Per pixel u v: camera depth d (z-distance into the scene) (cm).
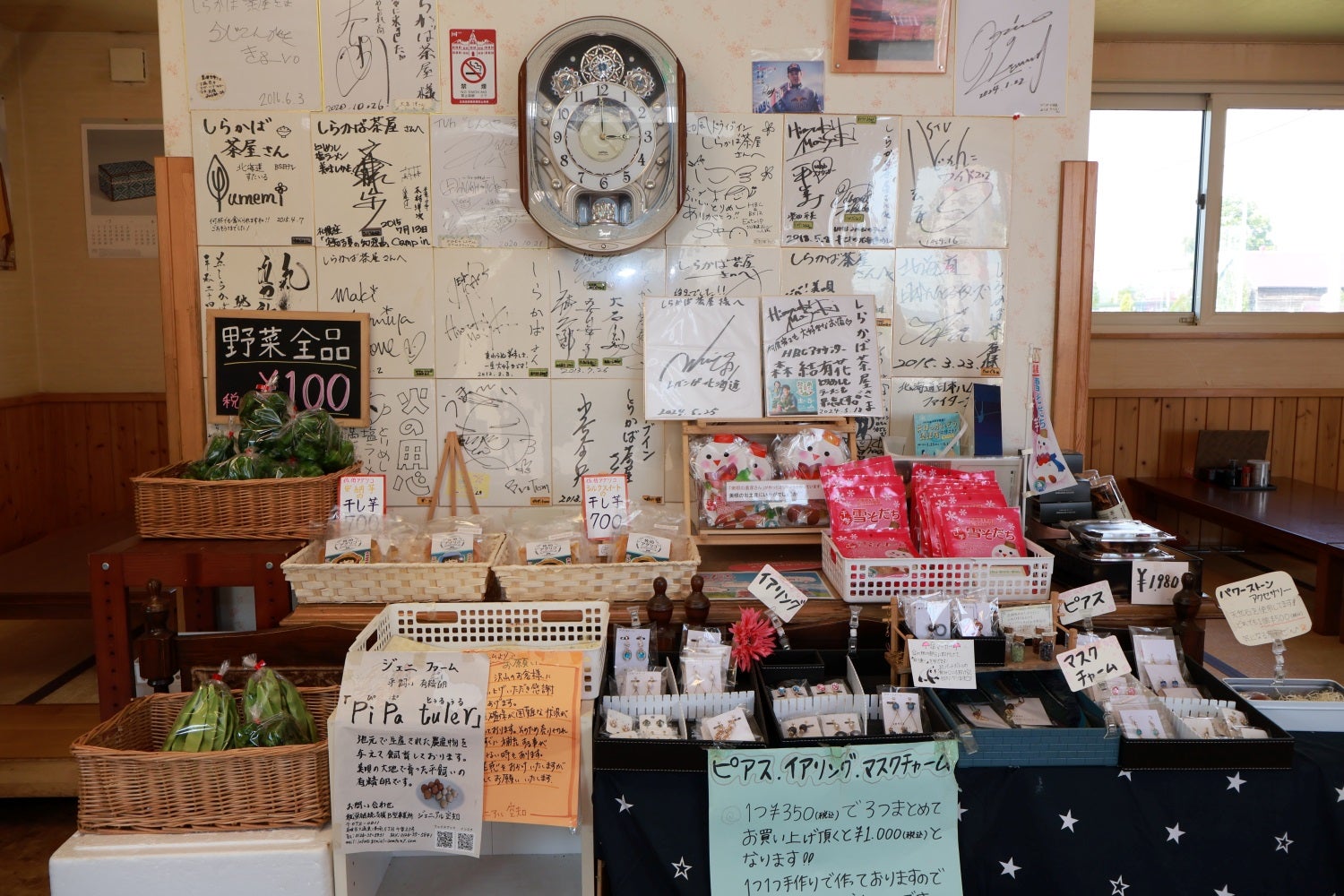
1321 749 180
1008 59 268
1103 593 206
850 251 272
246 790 168
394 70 261
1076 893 176
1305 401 572
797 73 265
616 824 172
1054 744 173
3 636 436
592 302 269
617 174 252
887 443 270
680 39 263
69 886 160
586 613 209
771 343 264
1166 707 187
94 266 527
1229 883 176
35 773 283
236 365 266
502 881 197
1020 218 273
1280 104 550
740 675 206
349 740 165
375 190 264
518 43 261
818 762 169
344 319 266
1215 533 587
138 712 189
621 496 230
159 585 212
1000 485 255
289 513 236
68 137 516
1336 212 561
